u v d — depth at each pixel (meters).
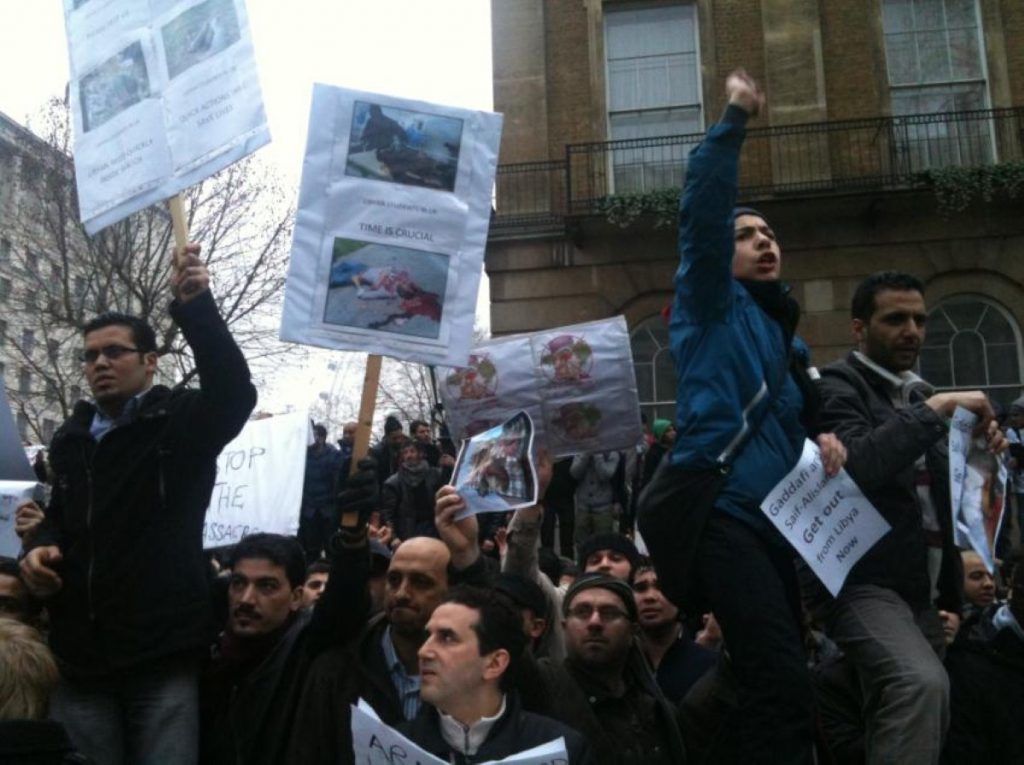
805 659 2.53
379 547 4.27
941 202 12.82
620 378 4.66
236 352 3.37
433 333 3.58
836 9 14.16
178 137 3.53
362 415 3.52
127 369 3.50
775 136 13.66
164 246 21.66
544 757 2.63
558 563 6.18
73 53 3.87
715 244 2.61
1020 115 13.43
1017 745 3.42
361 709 2.76
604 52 14.55
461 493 3.62
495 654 2.89
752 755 2.42
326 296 3.55
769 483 2.66
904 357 3.32
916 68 13.98
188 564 3.36
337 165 3.63
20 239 22.80
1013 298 12.99
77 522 3.33
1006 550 8.04
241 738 3.46
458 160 3.70
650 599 4.19
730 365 2.68
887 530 2.81
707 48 14.34
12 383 25.73
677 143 13.99
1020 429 8.96
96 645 3.23
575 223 13.38
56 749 2.33
